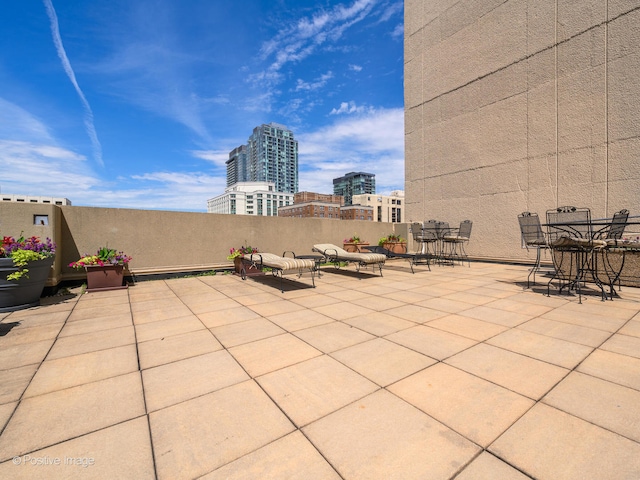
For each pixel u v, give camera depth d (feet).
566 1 23.15
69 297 16.02
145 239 21.63
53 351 8.78
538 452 4.58
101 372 7.45
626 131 20.27
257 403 6.02
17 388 6.69
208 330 10.53
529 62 25.48
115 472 4.29
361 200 403.75
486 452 4.59
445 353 8.31
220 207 586.45
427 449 4.67
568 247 16.02
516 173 26.58
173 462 4.48
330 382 6.81
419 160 35.68
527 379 6.82
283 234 28.43
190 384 6.82
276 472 4.25
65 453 4.68
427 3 34.22
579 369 7.27
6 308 13.12
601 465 4.30
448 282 19.54
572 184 23.00
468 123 30.45
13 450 4.75
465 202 30.91
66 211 19.06
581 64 22.44
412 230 30.94
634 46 19.93
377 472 4.22
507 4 26.89
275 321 11.47
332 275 23.29
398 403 5.93
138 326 11.05
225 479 4.15
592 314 11.88
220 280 21.34
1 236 15.53
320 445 4.79
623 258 15.66
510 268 25.52
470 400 6.01
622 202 20.44
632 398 6.02
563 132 23.50
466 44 30.40
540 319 11.32
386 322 11.16
